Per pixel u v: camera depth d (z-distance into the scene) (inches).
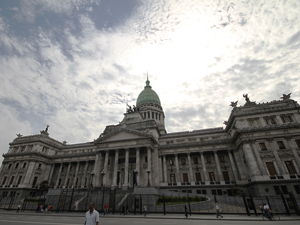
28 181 3006.9
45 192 3004.4
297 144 2006.6
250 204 1328.7
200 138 2997.0
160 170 2699.3
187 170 2696.9
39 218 1158.3
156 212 1488.7
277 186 1849.2
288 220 1069.1
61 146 3823.8
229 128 2780.5
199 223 962.1
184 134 3080.7
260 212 1402.6
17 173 3110.2
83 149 3627.0
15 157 3312.0
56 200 1763.0
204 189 2415.1
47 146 3540.8
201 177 2608.3
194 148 2721.5
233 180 2470.5
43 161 3346.5
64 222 943.7
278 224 916.0
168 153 2787.9
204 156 2765.7
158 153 2812.5
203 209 1533.0
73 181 3299.7
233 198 1744.6
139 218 1197.1
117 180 2664.9
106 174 2551.7
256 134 2143.2
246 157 2105.1
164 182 2618.1
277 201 1577.3
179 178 2603.3
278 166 1945.1
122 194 1731.1
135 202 1456.7
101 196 1754.4
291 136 2037.4
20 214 1435.8
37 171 3196.4
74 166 3437.5
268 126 2124.8
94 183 2566.4
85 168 3240.7
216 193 2372.0
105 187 2164.1
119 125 3235.7
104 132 3253.0
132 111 3511.3
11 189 2977.4
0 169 3304.6
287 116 2178.9
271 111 2226.9
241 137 2186.3
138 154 2507.4
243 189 2162.9
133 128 3063.5
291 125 2049.7
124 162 2758.4
